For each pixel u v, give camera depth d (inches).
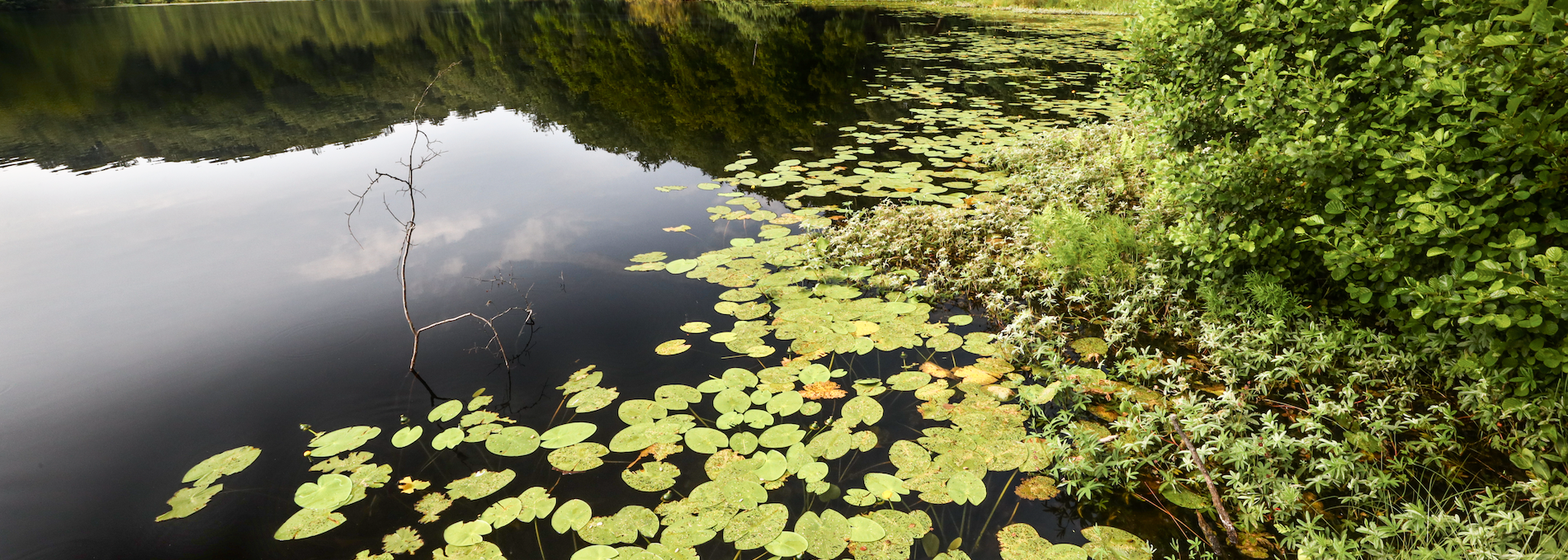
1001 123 315.3
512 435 106.1
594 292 156.6
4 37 694.5
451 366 126.3
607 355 130.0
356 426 109.2
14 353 129.2
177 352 130.1
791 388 117.0
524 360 128.2
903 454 100.8
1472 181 99.6
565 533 87.9
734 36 670.5
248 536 88.4
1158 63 154.3
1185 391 114.8
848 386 119.5
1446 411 99.4
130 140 294.0
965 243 174.9
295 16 961.5
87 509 92.7
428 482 97.0
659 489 94.4
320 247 181.5
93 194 222.8
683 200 221.9
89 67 508.1
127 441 105.8
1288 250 128.6
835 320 140.4
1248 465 92.2
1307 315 128.8
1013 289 154.6
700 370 124.6
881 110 353.1
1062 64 501.7
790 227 195.8
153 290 154.9
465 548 85.0
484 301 152.1
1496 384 102.0
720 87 426.9
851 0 1083.9
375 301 151.6
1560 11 83.7
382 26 824.3
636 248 182.9
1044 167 221.6
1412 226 104.5
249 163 261.3
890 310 144.5
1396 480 89.7
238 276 162.9
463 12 992.2
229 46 637.3
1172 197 150.1
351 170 254.1
